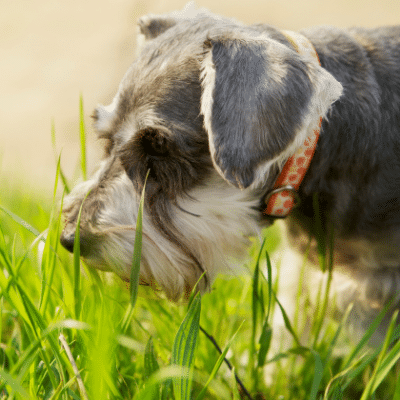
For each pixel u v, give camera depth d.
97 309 2.53
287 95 2.59
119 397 2.02
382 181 3.08
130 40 20.20
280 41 3.14
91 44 20.64
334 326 3.80
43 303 2.27
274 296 2.77
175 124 2.87
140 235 2.19
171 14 4.04
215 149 2.59
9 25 23.73
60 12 24.58
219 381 2.77
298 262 3.73
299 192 3.18
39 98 17.17
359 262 3.31
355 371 2.31
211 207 3.03
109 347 2.09
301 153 2.93
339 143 3.10
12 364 2.31
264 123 2.58
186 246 2.98
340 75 3.19
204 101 2.69
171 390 2.31
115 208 2.93
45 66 19.59
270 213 3.08
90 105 16.28
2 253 2.18
